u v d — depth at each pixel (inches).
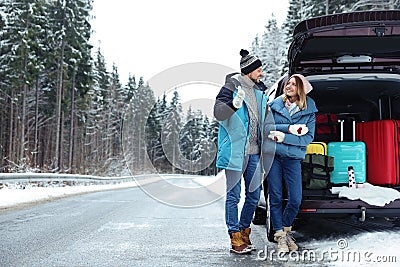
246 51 221.9
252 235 266.5
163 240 249.8
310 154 234.4
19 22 1328.7
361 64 254.8
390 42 236.2
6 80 1384.1
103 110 2266.2
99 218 351.9
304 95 220.8
